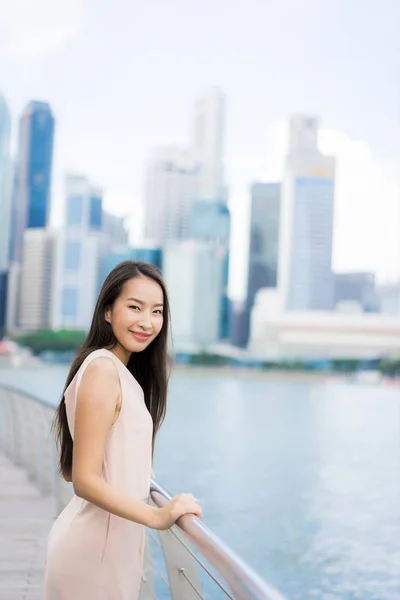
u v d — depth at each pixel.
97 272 127.25
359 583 12.17
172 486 22.50
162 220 133.12
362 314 115.62
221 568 1.30
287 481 24.25
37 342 117.50
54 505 6.15
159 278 1.91
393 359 106.50
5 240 126.69
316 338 111.50
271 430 42.50
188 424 44.59
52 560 1.80
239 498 20.45
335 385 106.12
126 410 1.73
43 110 134.88
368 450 34.53
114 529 1.78
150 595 2.52
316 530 16.41
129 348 1.87
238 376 112.25
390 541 15.20
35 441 7.53
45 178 131.12
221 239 127.81
